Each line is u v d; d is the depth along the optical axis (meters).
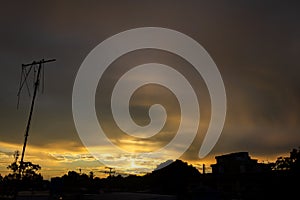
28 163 70.12
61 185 37.72
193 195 31.69
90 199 30.50
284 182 32.91
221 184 46.41
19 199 35.78
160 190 52.03
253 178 39.41
